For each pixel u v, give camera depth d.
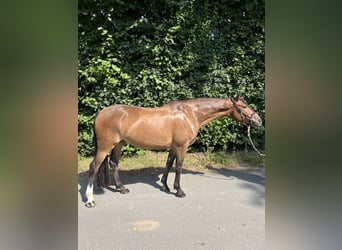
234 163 4.71
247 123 3.43
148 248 2.26
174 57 4.72
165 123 3.14
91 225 2.65
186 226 2.62
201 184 3.76
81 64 4.54
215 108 3.35
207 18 4.75
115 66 4.54
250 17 4.85
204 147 5.15
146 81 4.73
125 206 3.07
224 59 4.95
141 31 4.67
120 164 4.63
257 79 5.01
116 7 4.46
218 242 2.34
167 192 3.49
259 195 3.37
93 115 4.76
